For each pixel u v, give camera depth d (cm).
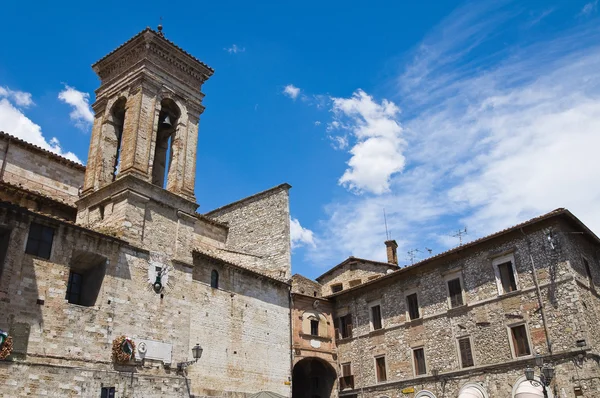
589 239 3806
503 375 3559
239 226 4991
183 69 3719
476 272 3922
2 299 2391
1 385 2267
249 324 3816
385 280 4541
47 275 2586
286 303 4269
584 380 3172
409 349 4188
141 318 2923
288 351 4103
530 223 3622
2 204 2484
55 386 2436
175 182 3422
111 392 2634
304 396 4825
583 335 3256
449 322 3981
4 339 2314
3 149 3328
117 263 2903
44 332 2495
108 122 3509
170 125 3625
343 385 4553
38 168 3500
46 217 2633
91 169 3412
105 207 3181
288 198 4794
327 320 4803
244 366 3650
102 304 2756
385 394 4247
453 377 3838
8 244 2486
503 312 3678
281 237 4641
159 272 3092
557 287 3450
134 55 3559
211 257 3594
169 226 3272
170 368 2970
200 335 3397
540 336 3447
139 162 3212
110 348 2728
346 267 5328
